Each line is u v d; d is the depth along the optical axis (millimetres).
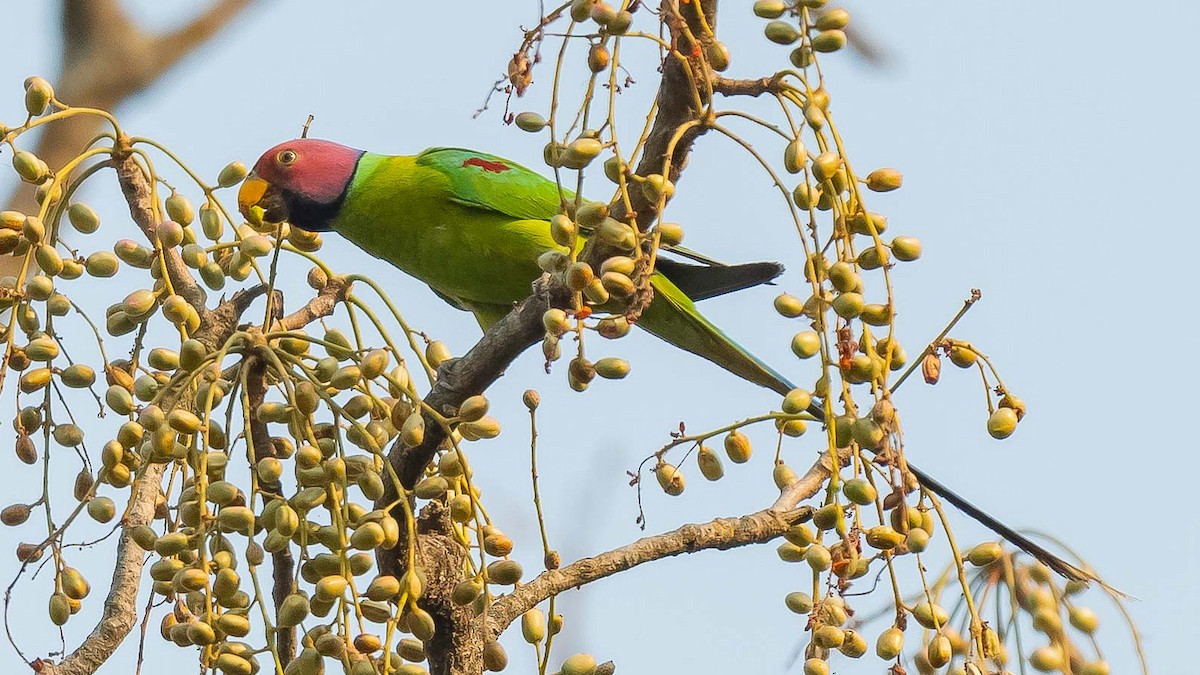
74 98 6453
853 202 5141
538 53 5656
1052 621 6121
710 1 5957
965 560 6242
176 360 6219
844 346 4977
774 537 6824
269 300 6145
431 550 6129
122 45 6508
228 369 6645
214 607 5246
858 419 4953
